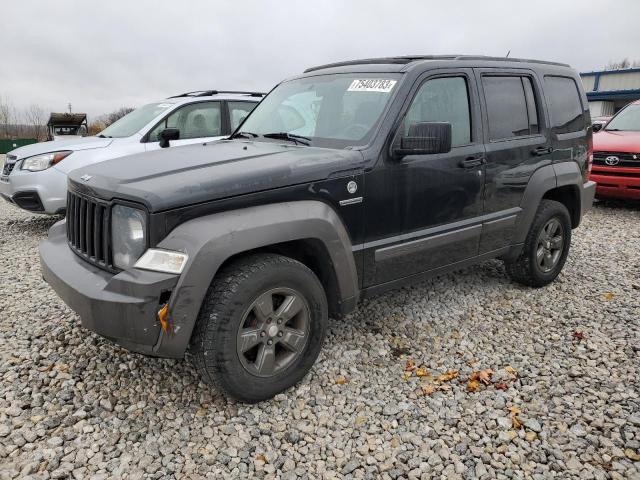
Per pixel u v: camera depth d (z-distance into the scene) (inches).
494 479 93.7
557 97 183.0
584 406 114.3
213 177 106.1
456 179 145.0
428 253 142.6
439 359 135.5
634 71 1274.6
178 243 99.0
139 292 96.9
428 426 108.1
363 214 125.8
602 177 324.5
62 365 128.0
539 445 102.3
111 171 116.2
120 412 110.5
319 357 134.6
